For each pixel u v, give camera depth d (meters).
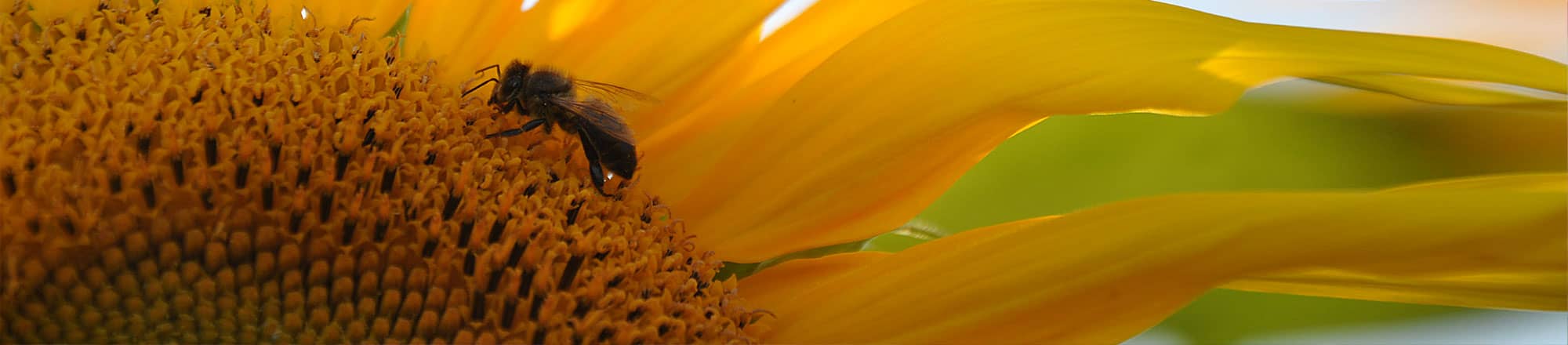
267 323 0.17
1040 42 0.19
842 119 0.19
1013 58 0.19
